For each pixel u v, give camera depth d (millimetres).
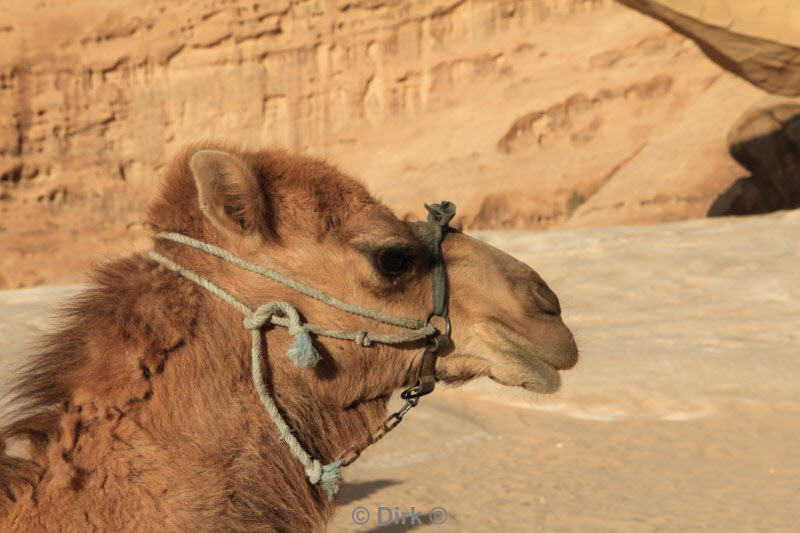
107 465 2746
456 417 11344
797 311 14797
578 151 50062
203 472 2818
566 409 11414
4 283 62188
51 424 2803
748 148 34281
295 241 3232
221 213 3059
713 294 16516
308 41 63312
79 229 64312
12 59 66625
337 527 7410
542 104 52750
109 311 3012
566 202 48281
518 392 12023
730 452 9562
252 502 2879
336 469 3051
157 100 66375
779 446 9602
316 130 62875
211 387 2941
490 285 3641
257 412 2992
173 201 3225
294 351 3006
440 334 3479
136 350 2898
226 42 65312
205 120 65500
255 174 3168
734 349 13039
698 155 41156
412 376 3482
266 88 64250
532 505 8023
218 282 3105
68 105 66750
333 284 3254
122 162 66625
